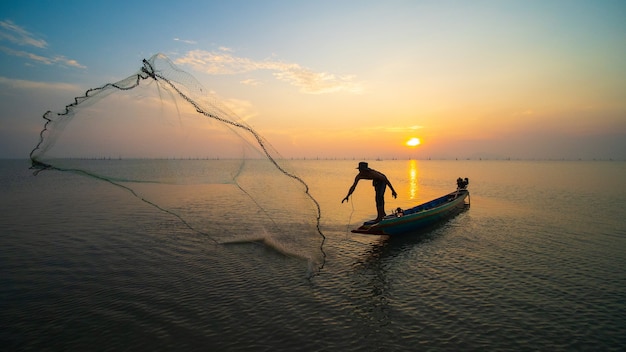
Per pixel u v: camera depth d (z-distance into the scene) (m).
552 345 7.04
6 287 9.82
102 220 19.20
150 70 7.25
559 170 105.44
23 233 16.14
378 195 15.49
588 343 7.10
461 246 14.79
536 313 8.42
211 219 19.16
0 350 6.74
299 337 7.30
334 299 9.26
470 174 82.06
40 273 10.97
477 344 7.07
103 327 7.62
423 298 9.34
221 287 9.97
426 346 7.00
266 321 7.97
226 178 9.65
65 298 9.12
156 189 20.39
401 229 16.27
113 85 6.81
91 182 44.16
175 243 14.53
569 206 26.47
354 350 6.85
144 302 8.90
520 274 11.20
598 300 9.15
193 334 7.36
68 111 6.35
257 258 12.64
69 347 6.87
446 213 21.00
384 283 10.45
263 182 27.33
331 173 81.94
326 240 15.68
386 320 8.09
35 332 7.41
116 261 12.20
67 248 13.73
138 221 18.92
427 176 74.75
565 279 10.71
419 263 12.45
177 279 10.55
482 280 10.68
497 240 15.86
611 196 33.06
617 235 16.75
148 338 7.20
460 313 8.45
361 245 14.91
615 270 11.54
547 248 14.41
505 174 80.88
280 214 19.20
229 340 7.14
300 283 10.36
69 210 22.42
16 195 30.08
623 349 6.87
